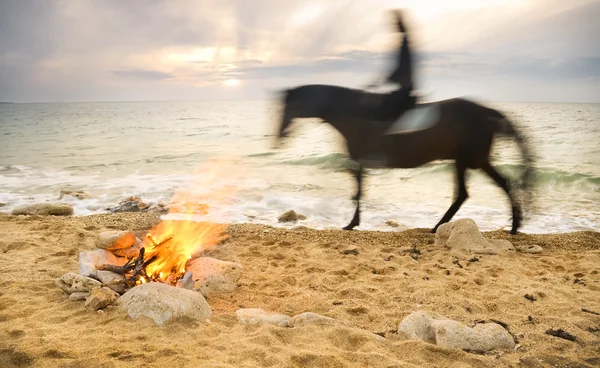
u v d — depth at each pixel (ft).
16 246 22.31
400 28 24.23
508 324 14.74
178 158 67.67
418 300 16.76
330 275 19.54
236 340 12.74
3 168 58.29
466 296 17.17
